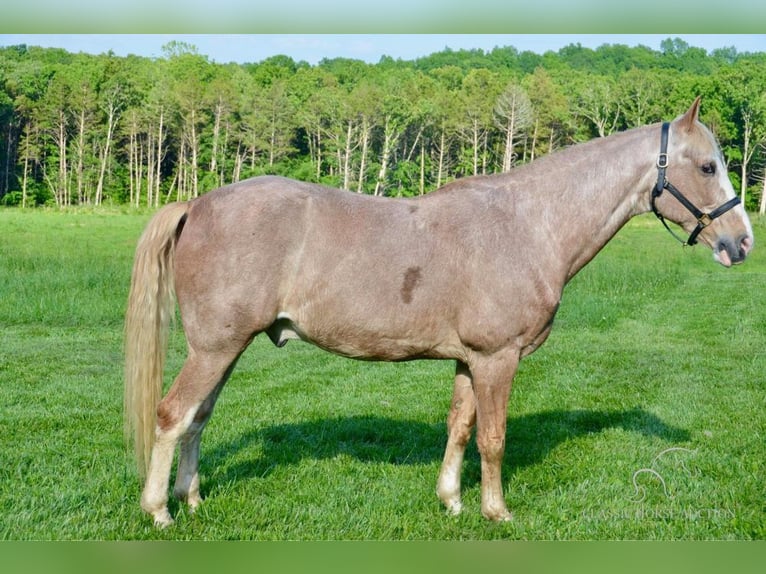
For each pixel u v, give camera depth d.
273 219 3.81
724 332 11.26
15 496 4.29
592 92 47.84
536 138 47.81
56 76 49.59
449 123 47.06
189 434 4.11
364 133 46.19
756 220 30.41
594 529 4.14
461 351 4.06
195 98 47.88
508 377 4.01
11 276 13.07
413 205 4.04
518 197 4.10
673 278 17.50
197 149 48.88
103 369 8.02
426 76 56.75
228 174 48.50
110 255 17.42
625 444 5.66
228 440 5.63
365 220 3.92
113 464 4.94
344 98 47.50
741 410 6.72
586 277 16.58
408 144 48.28
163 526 3.94
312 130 47.41
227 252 3.78
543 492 4.69
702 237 4.29
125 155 51.25
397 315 3.92
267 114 48.06
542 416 6.55
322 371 8.49
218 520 4.09
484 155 47.44
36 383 7.32
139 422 3.89
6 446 5.31
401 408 6.82
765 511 4.37
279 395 7.27
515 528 4.09
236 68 61.47
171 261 3.98
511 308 3.93
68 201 48.12
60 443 5.39
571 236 4.12
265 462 5.14
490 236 3.96
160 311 3.93
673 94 48.00
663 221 4.41
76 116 48.91
